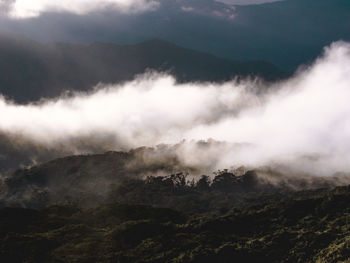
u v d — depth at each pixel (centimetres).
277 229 16875
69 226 17112
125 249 15125
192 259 14288
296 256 14638
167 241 15512
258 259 14625
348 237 15012
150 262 14238
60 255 14575
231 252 14712
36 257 14425
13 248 14750
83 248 15050
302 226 17088
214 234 16238
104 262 14150
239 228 17112
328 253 14162
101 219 18838
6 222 17438
